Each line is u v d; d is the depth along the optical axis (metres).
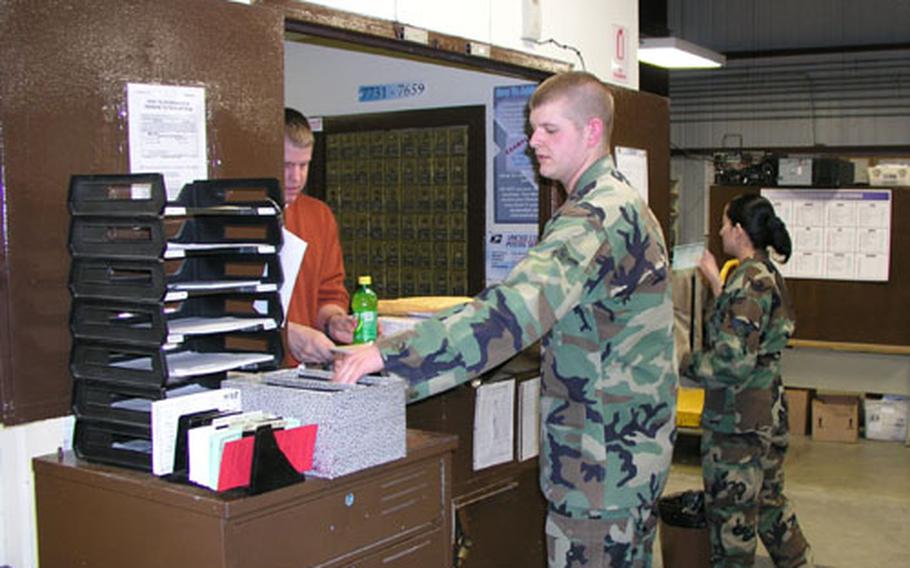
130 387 1.64
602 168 2.05
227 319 1.82
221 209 1.68
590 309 1.96
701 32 9.91
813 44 10.02
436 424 2.95
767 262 3.43
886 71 9.99
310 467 1.58
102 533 1.61
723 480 3.41
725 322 3.30
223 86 2.06
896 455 6.25
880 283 6.50
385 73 4.31
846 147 10.09
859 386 6.62
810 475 5.76
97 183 1.66
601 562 2.02
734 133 10.71
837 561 4.30
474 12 3.09
